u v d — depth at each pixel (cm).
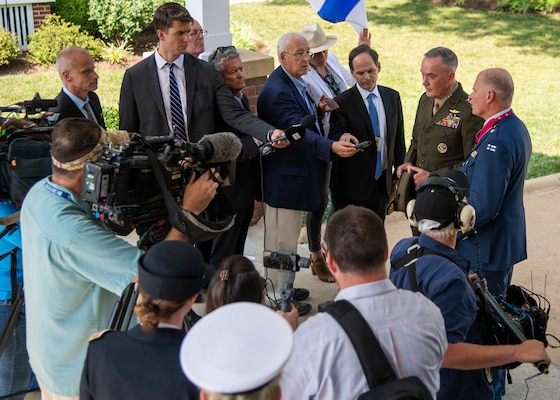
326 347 239
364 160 540
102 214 300
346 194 552
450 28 1909
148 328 235
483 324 323
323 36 593
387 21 1975
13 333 379
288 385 243
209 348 179
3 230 362
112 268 287
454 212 309
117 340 240
